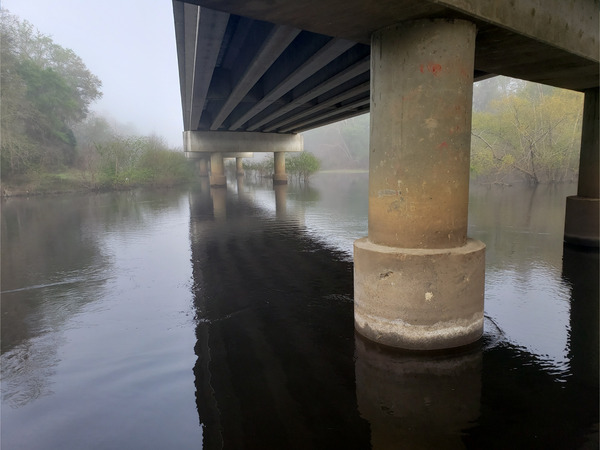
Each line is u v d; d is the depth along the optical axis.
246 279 8.93
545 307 6.82
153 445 3.64
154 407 4.23
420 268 5.19
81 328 6.39
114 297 7.88
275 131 38.41
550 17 6.21
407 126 5.17
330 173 79.75
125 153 41.09
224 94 18.88
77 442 3.71
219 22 9.66
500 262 9.63
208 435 3.76
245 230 15.13
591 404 4.12
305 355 5.34
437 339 5.34
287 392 4.46
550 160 34.81
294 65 13.40
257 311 7.01
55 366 5.15
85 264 10.44
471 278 5.36
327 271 9.46
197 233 14.70
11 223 18.22
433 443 3.57
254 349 5.55
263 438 3.70
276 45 10.88
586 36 7.09
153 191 37.03
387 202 5.48
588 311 6.62
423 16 4.91
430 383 4.59
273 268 9.80
